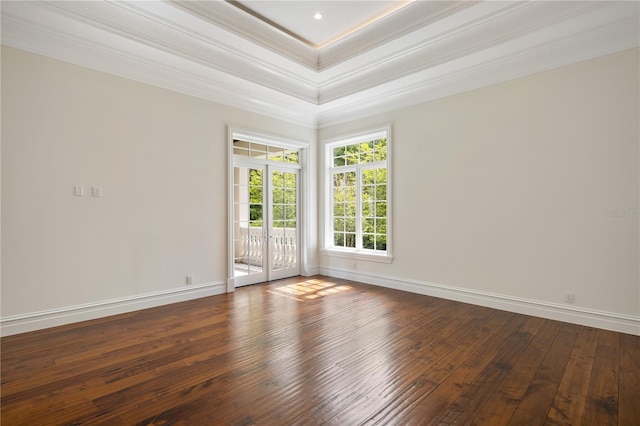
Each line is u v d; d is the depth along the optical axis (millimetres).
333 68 4672
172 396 2131
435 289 4652
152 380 2334
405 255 5004
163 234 4242
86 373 2434
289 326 3449
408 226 4957
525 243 3855
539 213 3754
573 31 3350
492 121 4102
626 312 3232
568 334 3203
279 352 2805
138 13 3332
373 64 4520
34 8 2988
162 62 4047
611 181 3311
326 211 6273
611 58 3299
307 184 6172
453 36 3773
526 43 3578
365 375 2410
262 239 5637
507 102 3980
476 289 4258
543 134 3719
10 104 3170
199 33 3746
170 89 4309
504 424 1853
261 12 3689
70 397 2121
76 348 2877
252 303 4324
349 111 5695
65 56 3477
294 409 1991
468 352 2801
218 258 4824
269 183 5711
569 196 3555
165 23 3508
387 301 4410
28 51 3268
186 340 3066
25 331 3242
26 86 3256
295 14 3736
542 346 2918
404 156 5004
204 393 2168
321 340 3068
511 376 2391
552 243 3666
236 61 4391
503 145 4016
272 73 4785
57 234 3441
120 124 3873
